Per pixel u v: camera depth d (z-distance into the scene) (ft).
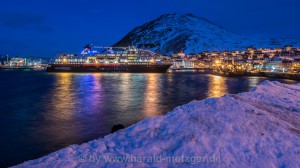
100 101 130.11
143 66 509.76
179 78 340.18
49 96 151.94
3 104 122.93
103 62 533.14
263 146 25.05
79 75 406.82
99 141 27.66
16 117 90.94
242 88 215.10
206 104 36.14
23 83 258.37
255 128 28.71
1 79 325.62
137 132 28.73
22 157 50.49
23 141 61.00
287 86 65.26
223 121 29.30
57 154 25.43
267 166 21.85
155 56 565.12
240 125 28.71
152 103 123.65
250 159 22.84
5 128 74.38
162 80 297.12
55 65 531.50
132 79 310.24
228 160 22.68
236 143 25.50
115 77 349.61
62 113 97.86
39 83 255.09
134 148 25.46
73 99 138.21
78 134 67.15
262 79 352.08
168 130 28.12
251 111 33.60
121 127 41.32
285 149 24.70
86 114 95.61
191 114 31.45
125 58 539.70
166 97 147.02
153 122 29.96
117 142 27.14
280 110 39.78
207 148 24.61
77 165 22.94
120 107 111.65
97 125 77.51
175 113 32.35
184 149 24.48
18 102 129.39
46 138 63.52
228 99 37.50
